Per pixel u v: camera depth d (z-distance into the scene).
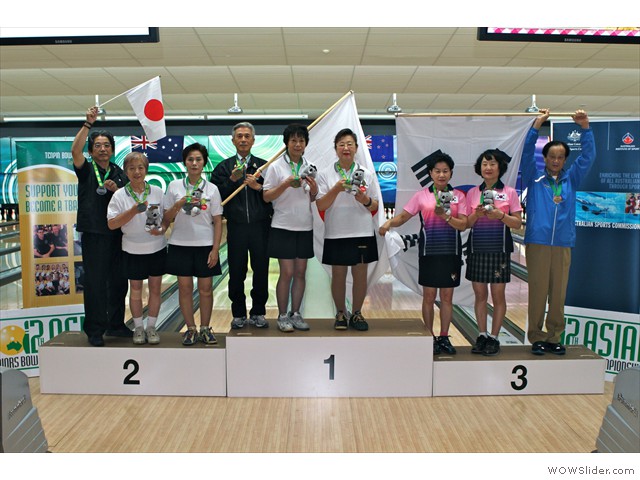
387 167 7.99
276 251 2.99
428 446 2.43
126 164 2.88
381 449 2.40
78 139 2.89
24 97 7.81
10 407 1.58
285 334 3.01
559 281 3.15
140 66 5.89
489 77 6.93
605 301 3.50
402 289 6.22
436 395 3.02
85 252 3.04
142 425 2.65
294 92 7.73
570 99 8.21
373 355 2.98
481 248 3.04
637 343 3.38
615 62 5.64
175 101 8.37
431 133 3.32
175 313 5.21
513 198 3.04
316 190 2.85
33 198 3.55
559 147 3.03
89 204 2.99
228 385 2.99
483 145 3.33
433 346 3.06
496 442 2.48
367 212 3.02
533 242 3.12
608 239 3.47
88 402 2.93
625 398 1.74
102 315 3.06
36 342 3.58
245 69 6.52
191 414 2.78
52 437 2.52
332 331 3.09
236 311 3.16
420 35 4.98
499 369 3.03
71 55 5.30
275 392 2.99
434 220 3.06
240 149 3.05
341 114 3.28
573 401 2.97
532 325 3.21
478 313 3.17
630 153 3.37
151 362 3.01
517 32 3.78
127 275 3.02
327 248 3.03
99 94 7.64
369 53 5.49
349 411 2.81
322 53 5.51
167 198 3.01
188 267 3.00
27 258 3.56
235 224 3.03
